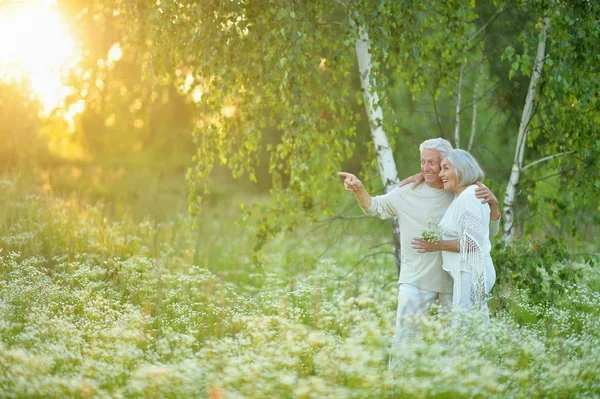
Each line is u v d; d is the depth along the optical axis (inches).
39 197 318.7
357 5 211.8
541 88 233.6
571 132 236.7
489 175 300.8
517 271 221.5
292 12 205.9
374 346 158.2
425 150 186.9
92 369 149.6
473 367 151.4
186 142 748.6
